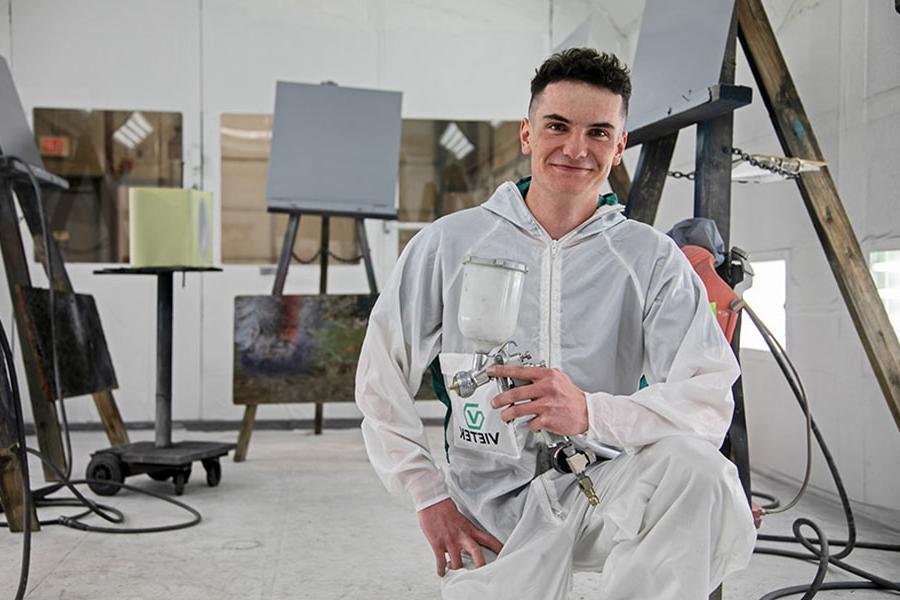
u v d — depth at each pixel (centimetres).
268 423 477
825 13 274
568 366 133
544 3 489
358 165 403
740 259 181
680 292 130
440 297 139
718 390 120
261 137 479
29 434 452
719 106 175
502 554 127
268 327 371
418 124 490
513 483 134
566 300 134
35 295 281
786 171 199
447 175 492
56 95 466
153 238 312
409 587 201
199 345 473
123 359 468
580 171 130
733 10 182
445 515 130
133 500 294
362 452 396
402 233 489
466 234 138
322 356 371
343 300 373
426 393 383
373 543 240
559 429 115
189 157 475
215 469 318
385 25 486
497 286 113
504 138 493
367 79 487
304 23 481
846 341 268
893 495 248
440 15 488
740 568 117
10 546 232
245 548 233
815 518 262
